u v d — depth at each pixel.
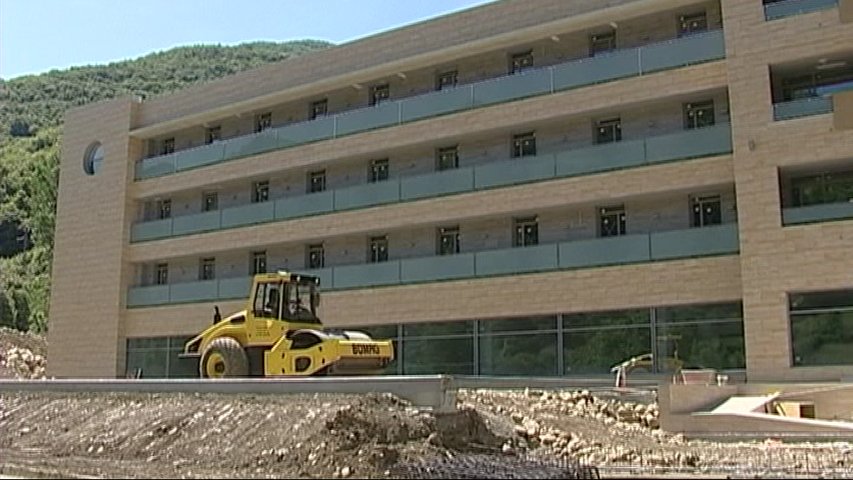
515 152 33.81
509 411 17.19
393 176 36.66
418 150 36.12
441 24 35.62
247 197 41.25
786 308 25.77
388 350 22.62
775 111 26.73
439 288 33.50
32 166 89.69
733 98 27.47
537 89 32.28
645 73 30.03
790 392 22.45
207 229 41.00
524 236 33.19
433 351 33.75
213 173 41.31
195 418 15.66
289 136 38.94
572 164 31.08
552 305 30.78
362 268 35.69
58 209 46.09
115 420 16.84
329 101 39.44
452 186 33.75
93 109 46.06
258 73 41.22
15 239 89.75
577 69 31.50
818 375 24.98
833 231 25.34
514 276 31.78
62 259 45.38
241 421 14.91
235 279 39.53
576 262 30.52
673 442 17.36
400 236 36.03
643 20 31.44
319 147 37.88
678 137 29.08
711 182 28.22
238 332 23.16
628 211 30.86
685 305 28.44
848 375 24.58
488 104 33.38
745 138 27.06
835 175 26.84
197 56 138.12
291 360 21.78
